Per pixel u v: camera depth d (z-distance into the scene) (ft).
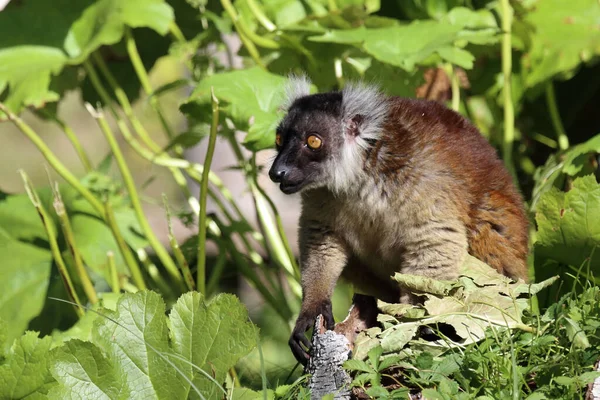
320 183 27.58
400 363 20.80
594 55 37.32
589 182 26.68
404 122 27.02
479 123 40.88
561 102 43.80
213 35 41.50
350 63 37.19
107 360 22.45
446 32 33.35
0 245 37.91
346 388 21.17
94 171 40.91
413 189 26.18
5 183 97.81
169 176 94.07
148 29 44.68
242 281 50.70
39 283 37.58
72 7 39.86
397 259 27.89
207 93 31.53
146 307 23.03
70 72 42.55
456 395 19.24
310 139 27.53
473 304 22.85
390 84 35.78
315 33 34.71
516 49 39.24
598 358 20.38
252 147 30.78
